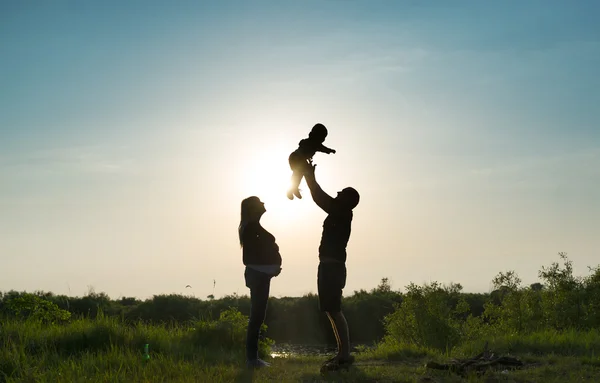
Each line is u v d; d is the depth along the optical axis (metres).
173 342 10.05
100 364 7.57
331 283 7.23
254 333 7.73
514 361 7.48
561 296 16.28
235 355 8.94
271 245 7.80
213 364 8.15
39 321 10.95
